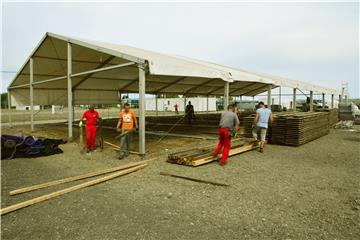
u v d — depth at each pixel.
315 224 3.95
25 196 5.20
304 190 5.42
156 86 19.77
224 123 7.54
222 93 26.72
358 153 9.30
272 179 6.18
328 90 25.78
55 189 5.62
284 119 10.95
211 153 8.22
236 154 9.05
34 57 14.30
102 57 13.59
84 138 12.88
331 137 13.72
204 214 4.32
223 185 5.69
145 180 6.18
